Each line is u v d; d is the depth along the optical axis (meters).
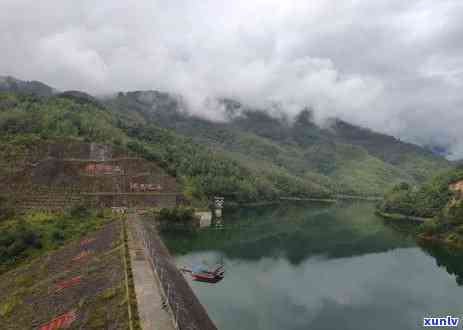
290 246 120.06
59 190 120.12
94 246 74.75
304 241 128.75
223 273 87.00
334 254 112.06
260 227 151.25
